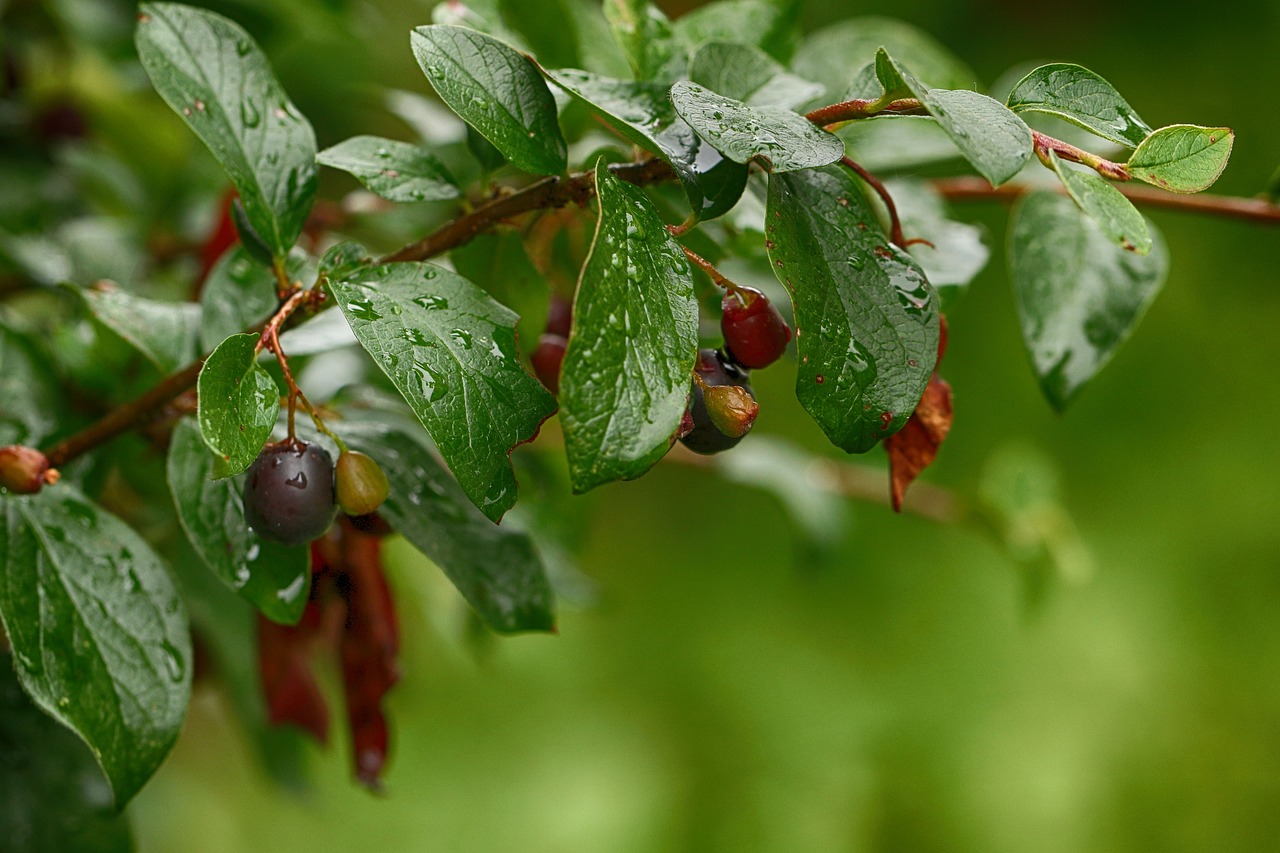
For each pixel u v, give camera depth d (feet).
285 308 1.58
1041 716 4.24
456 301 1.56
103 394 1.77
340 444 1.58
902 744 4.29
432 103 2.03
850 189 1.57
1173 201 1.82
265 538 1.58
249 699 2.00
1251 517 4.23
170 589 1.65
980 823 4.17
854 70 1.80
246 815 4.15
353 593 1.72
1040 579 2.56
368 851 4.28
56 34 2.48
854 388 1.55
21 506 1.65
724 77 1.63
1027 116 1.87
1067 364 1.75
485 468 1.54
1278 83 4.27
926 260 1.73
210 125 1.64
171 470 1.65
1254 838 4.06
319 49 2.82
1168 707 4.19
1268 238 4.29
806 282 1.55
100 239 2.06
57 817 1.76
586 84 1.60
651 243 1.53
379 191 1.62
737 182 1.57
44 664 1.62
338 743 3.16
